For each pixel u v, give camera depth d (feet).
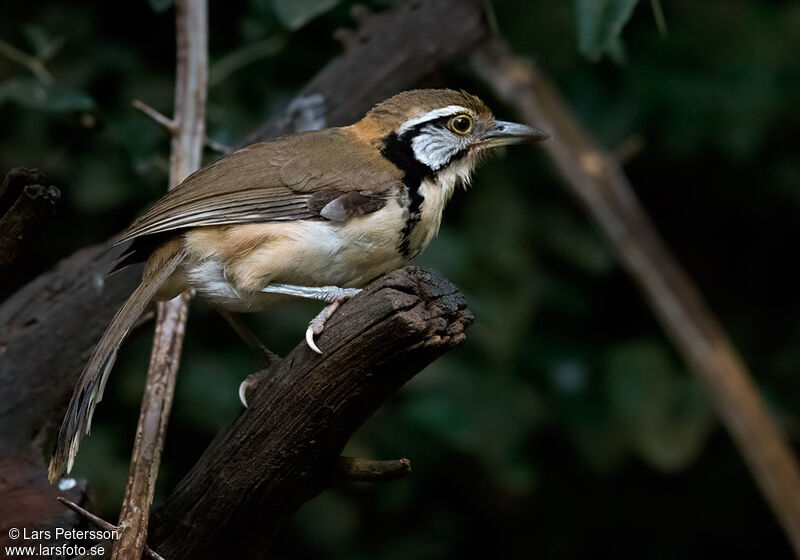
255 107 39.50
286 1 33.50
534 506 45.16
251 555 25.46
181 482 25.34
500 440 39.60
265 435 23.31
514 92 37.65
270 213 27.63
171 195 27.94
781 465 35.50
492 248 39.75
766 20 43.42
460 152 31.24
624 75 42.73
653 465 41.22
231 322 29.37
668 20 43.19
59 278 31.86
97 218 39.14
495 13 39.86
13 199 23.25
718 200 47.03
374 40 36.17
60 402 30.96
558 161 37.29
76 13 38.86
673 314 36.55
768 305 48.06
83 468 35.55
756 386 44.60
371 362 21.67
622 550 46.24
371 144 29.99
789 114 43.45
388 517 41.81
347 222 27.68
